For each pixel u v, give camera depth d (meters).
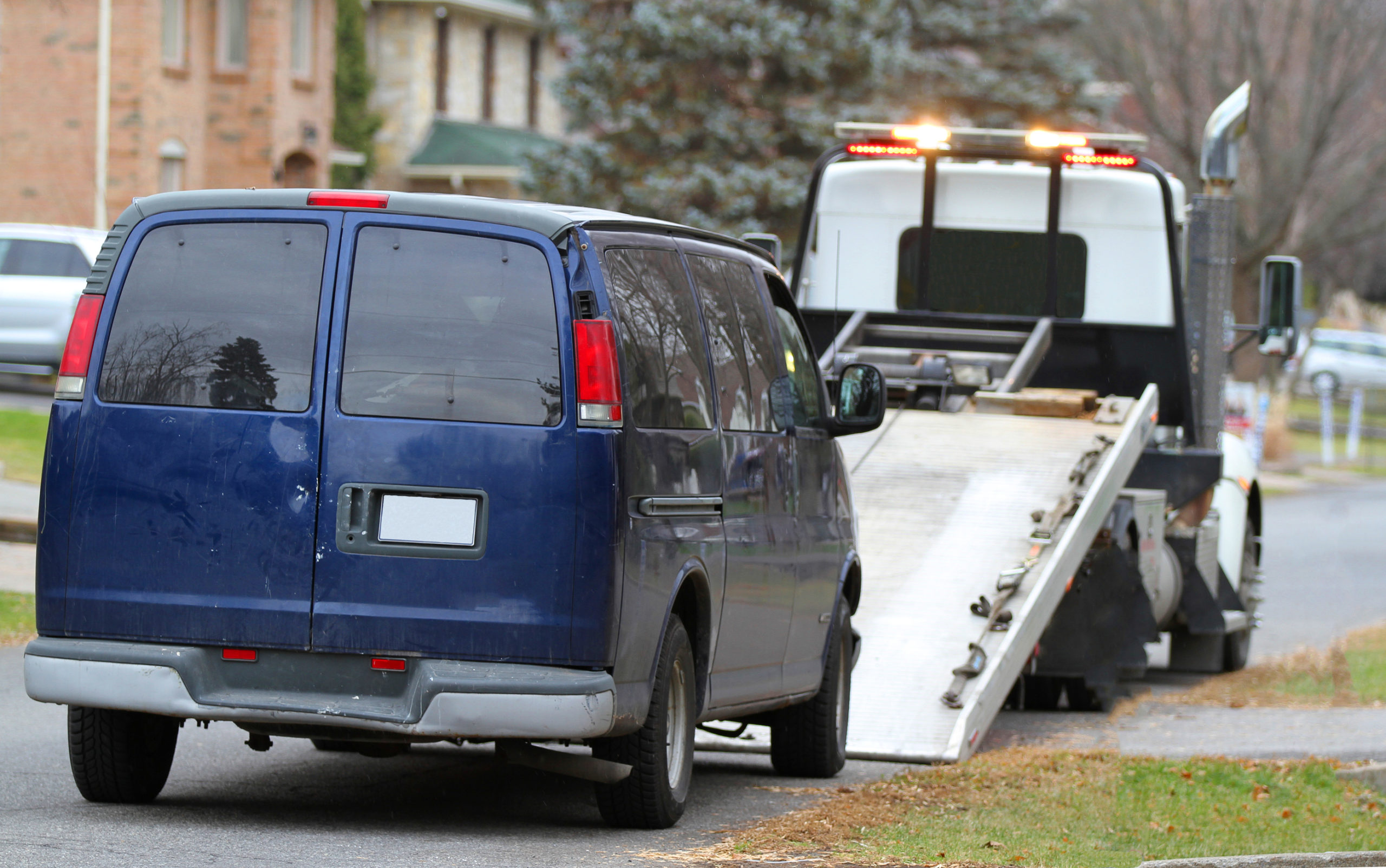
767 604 30.11
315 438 24.58
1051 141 52.22
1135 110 177.25
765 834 26.59
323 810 28.30
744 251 31.72
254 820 26.84
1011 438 45.88
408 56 174.62
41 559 25.28
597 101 153.12
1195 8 161.62
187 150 133.88
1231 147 53.34
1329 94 161.12
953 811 29.62
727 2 150.88
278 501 24.56
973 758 35.56
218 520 24.73
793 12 156.62
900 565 41.06
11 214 131.00
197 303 25.19
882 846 25.91
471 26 181.38
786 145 154.62
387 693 24.53
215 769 32.47
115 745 27.22
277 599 24.53
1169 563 52.66
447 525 24.33
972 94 176.38
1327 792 33.22
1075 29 177.75
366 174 165.75
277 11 135.38
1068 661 44.53
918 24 179.62
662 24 148.25
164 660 24.73
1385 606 75.44
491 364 24.53
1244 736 39.88
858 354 50.81
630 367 25.11
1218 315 53.38
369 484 24.45
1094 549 44.94
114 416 25.11
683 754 27.44
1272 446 171.88
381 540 24.41
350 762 34.06
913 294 54.38
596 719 24.23
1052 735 40.66
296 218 25.12
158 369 25.14
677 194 146.88
